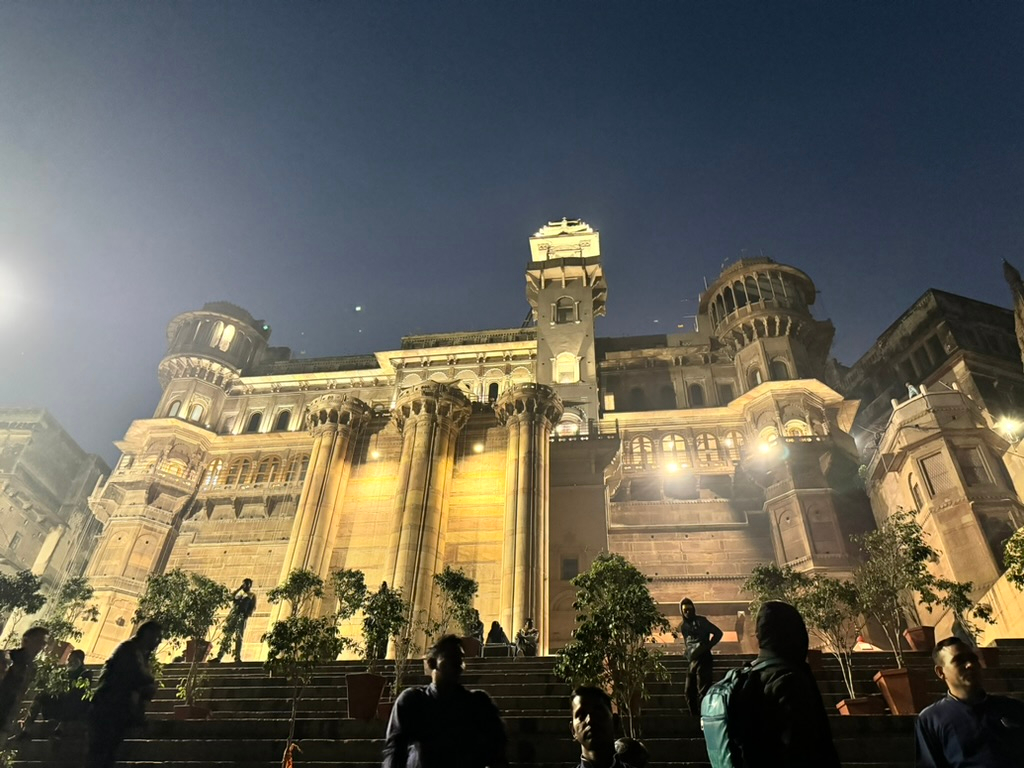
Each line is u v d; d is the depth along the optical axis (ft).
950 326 146.10
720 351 158.71
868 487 123.24
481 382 154.81
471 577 107.24
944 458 102.89
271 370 171.53
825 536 115.85
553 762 34.99
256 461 147.64
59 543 170.81
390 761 17.07
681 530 128.16
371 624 54.49
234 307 177.06
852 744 33.73
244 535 135.23
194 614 58.08
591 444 127.34
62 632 70.95
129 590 126.21
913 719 35.91
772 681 13.32
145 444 146.61
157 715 49.60
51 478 172.96
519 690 48.47
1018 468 101.96
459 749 17.40
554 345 154.61
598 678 38.70
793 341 148.15
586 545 116.37
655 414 145.59
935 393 110.73
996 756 16.67
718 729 13.53
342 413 130.31
